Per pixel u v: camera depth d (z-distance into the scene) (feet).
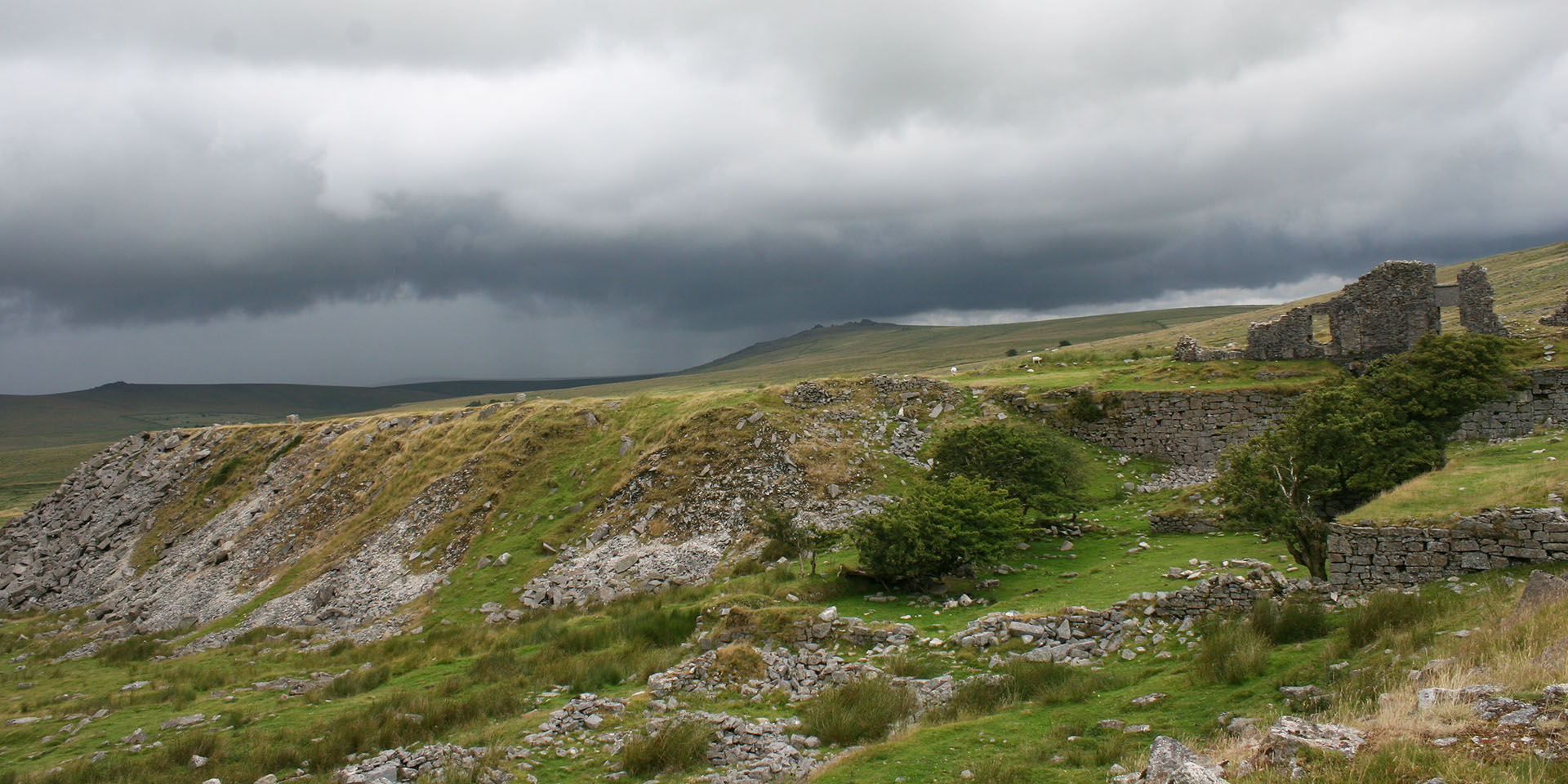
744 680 86.02
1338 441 99.04
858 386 213.46
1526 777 30.09
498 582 163.94
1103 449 185.26
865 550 114.32
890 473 177.27
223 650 158.92
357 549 198.49
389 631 153.99
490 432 229.86
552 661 108.17
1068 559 121.39
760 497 171.12
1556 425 142.20
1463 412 133.49
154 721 104.88
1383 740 36.37
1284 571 93.86
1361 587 77.15
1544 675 39.24
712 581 140.15
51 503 300.40
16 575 261.24
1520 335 171.73
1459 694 39.11
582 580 154.40
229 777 77.71
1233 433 176.04
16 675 157.17
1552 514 69.56
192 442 301.63
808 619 96.37
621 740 72.90
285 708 104.53
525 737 76.84
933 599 107.34
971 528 112.06
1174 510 131.03
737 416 197.98
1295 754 37.11
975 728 62.69
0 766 93.25
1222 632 70.38
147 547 250.78
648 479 184.14
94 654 173.37
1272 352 196.13
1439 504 78.43
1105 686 68.23
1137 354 237.86
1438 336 137.90
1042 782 49.52
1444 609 62.69
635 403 225.35
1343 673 56.03
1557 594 51.24
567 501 190.60
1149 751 50.21
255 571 209.36
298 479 252.42
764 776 61.67
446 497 206.59
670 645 107.24
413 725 85.61
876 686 76.07
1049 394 195.93
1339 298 187.93
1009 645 83.10
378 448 247.29
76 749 95.81
